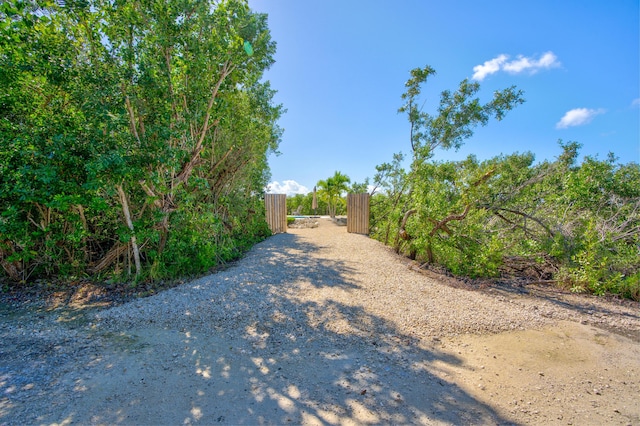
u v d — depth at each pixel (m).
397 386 2.72
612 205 7.23
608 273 5.65
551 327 4.09
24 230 5.05
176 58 5.32
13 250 5.27
